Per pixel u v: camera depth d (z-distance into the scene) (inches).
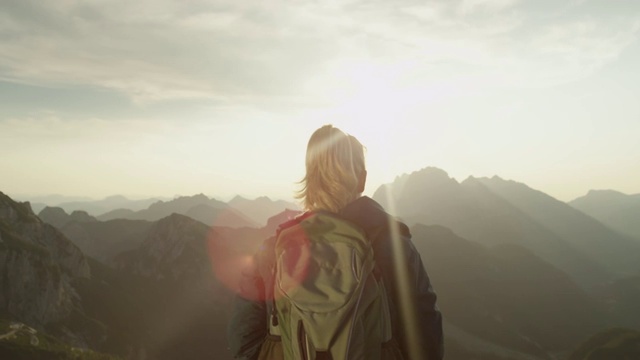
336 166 149.5
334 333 122.4
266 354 147.7
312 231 137.6
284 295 133.8
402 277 136.3
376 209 148.0
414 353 136.0
